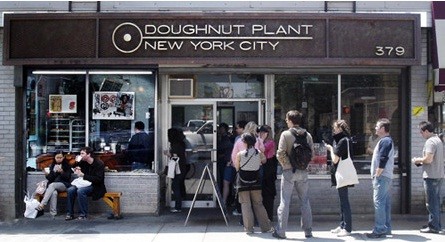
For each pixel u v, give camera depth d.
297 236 8.85
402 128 10.71
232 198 11.02
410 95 10.59
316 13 9.97
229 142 11.05
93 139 10.78
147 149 10.79
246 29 9.95
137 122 10.80
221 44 9.94
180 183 11.20
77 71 10.64
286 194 8.62
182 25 9.94
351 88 10.93
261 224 9.09
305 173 8.65
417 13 10.11
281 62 9.95
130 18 9.95
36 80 10.70
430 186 8.95
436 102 10.53
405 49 10.05
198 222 10.06
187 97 11.32
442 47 10.14
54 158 10.55
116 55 9.98
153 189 10.57
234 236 8.90
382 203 8.61
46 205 10.55
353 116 10.90
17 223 10.04
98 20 9.95
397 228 9.49
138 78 10.77
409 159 10.62
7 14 10.00
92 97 10.77
